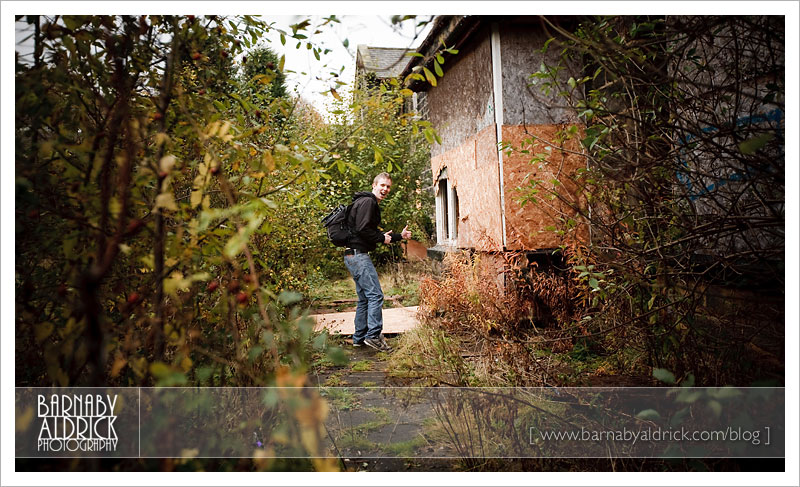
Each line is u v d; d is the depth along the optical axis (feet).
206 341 6.95
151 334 5.58
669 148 8.66
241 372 7.27
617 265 8.96
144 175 5.21
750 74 7.78
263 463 6.11
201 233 5.85
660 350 10.39
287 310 10.29
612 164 9.29
